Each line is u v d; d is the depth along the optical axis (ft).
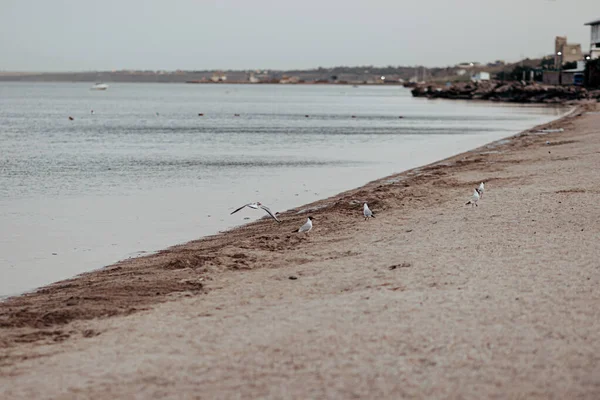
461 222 65.57
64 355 35.19
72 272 57.98
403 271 48.26
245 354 33.81
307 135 236.63
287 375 30.96
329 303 41.60
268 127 284.00
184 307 43.24
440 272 46.98
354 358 32.45
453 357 31.86
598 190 80.43
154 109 487.20
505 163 123.44
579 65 611.88
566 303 38.63
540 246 52.85
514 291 41.32
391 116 376.07
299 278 49.44
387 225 69.10
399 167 137.18
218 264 55.83
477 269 47.03
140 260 61.26
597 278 43.24
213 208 90.89
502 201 76.84
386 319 37.58
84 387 30.73
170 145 197.57
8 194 104.37
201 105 576.61
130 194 104.22
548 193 80.07
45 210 89.92
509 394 27.89
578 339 33.19
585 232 57.21
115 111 451.53
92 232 75.61
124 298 46.09
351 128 274.16
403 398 28.07
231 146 192.85
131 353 34.86
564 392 27.81
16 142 209.97
